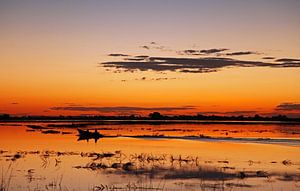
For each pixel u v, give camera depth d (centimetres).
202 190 1830
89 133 4841
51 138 4822
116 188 1866
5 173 2269
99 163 2627
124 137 4925
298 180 2044
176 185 1923
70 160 2778
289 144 3959
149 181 2028
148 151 3359
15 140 4503
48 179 2098
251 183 1977
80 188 1897
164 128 7619
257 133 5722
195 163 2641
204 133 5753
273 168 2433
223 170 2352
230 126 8919
